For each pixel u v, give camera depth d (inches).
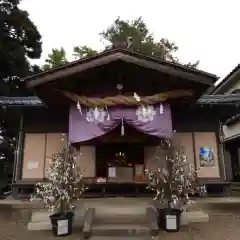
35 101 372.8
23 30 585.3
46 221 253.3
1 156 539.8
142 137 341.1
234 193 466.6
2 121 530.9
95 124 299.9
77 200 292.0
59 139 374.0
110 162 389.4
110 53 291.7
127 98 299.7
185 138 376.8
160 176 253.9
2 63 534.3
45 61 871.1
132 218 251.8
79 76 303.7
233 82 621.3
